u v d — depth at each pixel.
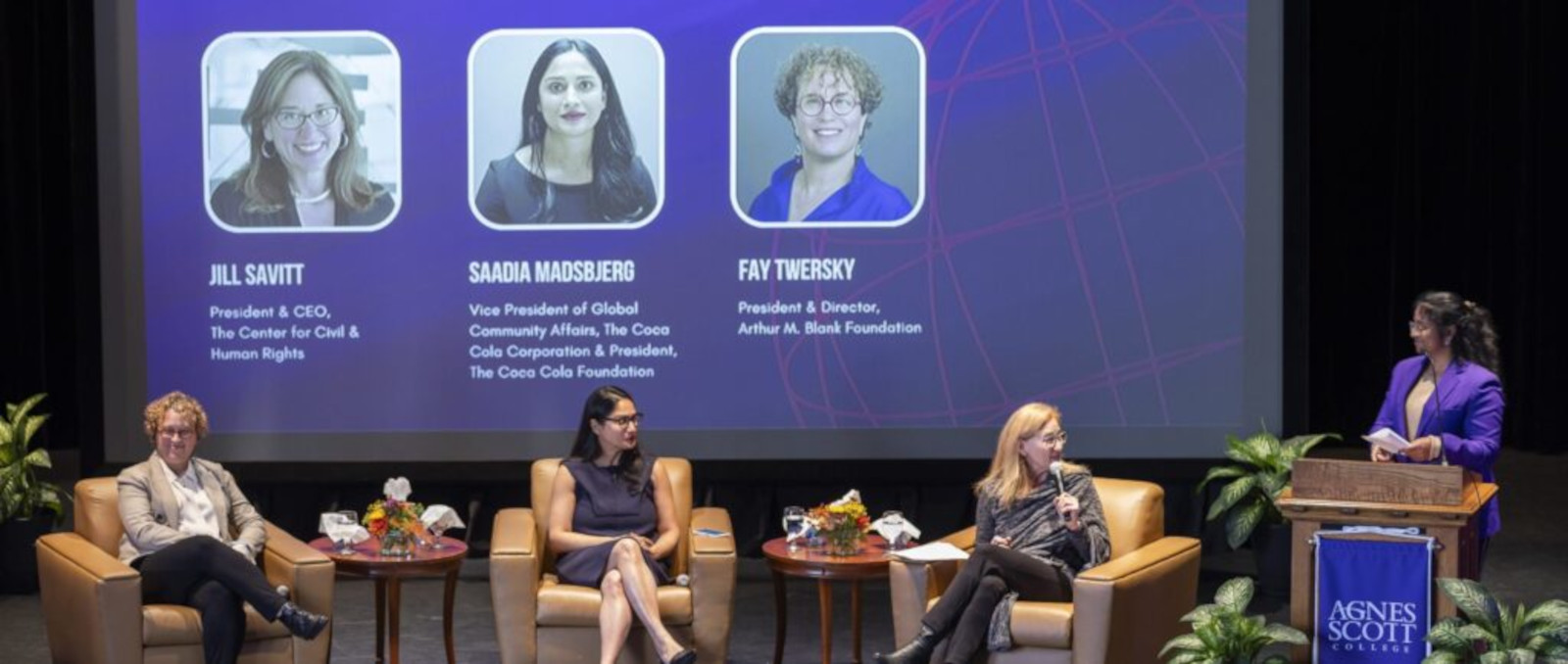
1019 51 6.57
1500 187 9.08
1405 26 8.91
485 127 6.62
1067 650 4.77
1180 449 6.66
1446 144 9.00
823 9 6.59
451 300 6.66
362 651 5.80
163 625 4.80
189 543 4.91
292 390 6.69
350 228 6.64
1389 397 5.04
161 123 6.59
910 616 5.02
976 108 6.59
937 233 6.63
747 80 6.61
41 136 9.24
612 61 6.61
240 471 6.69
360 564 5.19
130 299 6.62
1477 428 4.79
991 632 4.84
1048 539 5.07
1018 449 5.16
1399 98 8.98
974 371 6.68
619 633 4.98
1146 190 6.59
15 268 9.12
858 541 5.37
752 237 6.65
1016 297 6.65
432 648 5.82
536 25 6.60
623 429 5.36
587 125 6.62
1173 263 6.61
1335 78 9.01
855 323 6.67
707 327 6.68
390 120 6.61
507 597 5.08
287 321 6.66
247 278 6.64
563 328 6.68
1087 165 6.59
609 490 5.38
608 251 6.66
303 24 6.58
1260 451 6.30
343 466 6.71
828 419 6.71
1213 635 4.62
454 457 6.71
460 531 7.02
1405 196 9.03
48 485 6.55
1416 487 4.38
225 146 6.60
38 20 9.10
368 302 6.66
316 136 6.61
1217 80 6.55
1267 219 6.57
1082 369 6.66
